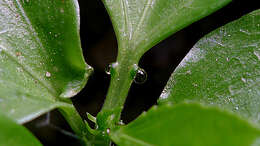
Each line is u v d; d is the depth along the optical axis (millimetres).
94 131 67
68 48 68
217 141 53
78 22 68
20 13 68
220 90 68
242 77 68
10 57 65
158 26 71
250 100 67
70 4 68
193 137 53
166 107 55
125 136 57
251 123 52
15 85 63
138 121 57
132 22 71
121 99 70
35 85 65
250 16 72
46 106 58
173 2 72
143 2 72
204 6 71
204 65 70
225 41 71
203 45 71
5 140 56
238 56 70
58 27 68
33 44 67
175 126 54
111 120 67
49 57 68
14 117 56
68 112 67
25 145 56
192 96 68
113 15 71
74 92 67
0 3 68
